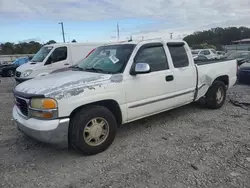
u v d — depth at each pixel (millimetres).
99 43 11445
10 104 7469
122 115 3967
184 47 5035
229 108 6031
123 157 3545
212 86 5738
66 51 10391
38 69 9664
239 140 4020
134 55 4125
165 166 3236
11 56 45531
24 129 3479
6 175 3148
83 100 3430
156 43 4500
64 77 3863
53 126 3223
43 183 2951
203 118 5262
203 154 3545
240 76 9336
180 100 4871
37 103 3270
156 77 4340
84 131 3475
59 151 3816
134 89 4039
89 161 3465
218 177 2928
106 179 2982
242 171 3045
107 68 4160
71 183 2930
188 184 2805
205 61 6070
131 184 2850
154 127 4777
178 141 4059
